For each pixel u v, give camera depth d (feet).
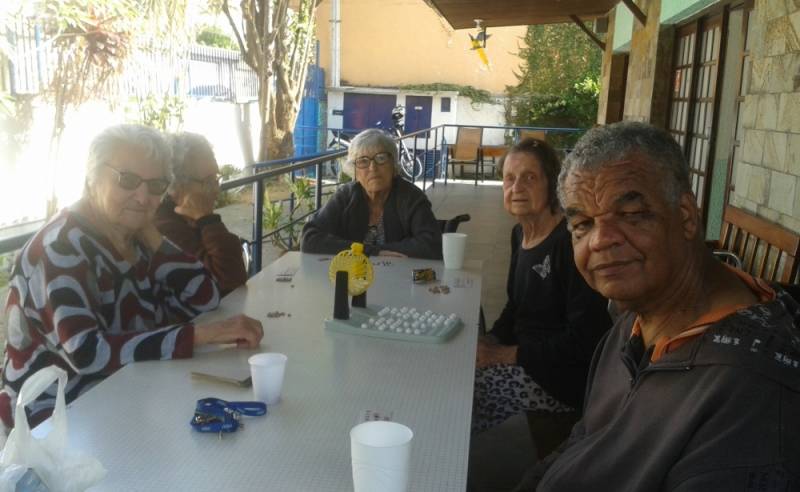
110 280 6.61
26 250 6.29
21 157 29.27
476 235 24.73
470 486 7.52
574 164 4.31
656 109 21.75
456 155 47.19
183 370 5.91
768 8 11.76
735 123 14.26
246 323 6.52
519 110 54.95
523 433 8.89
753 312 3.77
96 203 6.69
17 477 3.58
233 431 4.81
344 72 61.82
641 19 23.43
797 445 3.28
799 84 10.37
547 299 8.05
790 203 10.51
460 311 7.83
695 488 3.39
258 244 13.65
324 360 6.21
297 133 58.39
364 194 11.53
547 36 54.29
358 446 3.88
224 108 48.29
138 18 31.60
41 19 28.53
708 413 3.51
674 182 4.09
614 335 5.15
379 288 8.78
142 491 4.08
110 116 32.71
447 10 30.81
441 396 5.50
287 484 4.19
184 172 9.11
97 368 6.06
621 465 3.94
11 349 6.34
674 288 4.16
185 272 7.55
